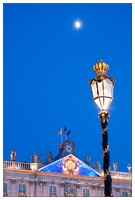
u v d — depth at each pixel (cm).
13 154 9175
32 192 9012
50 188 9269
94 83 1534
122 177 10444
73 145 9912
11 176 8894
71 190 9512
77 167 9750
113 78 1545
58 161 9525
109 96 1509
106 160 1451
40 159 9406
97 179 9925
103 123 1498
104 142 1475
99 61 1548
